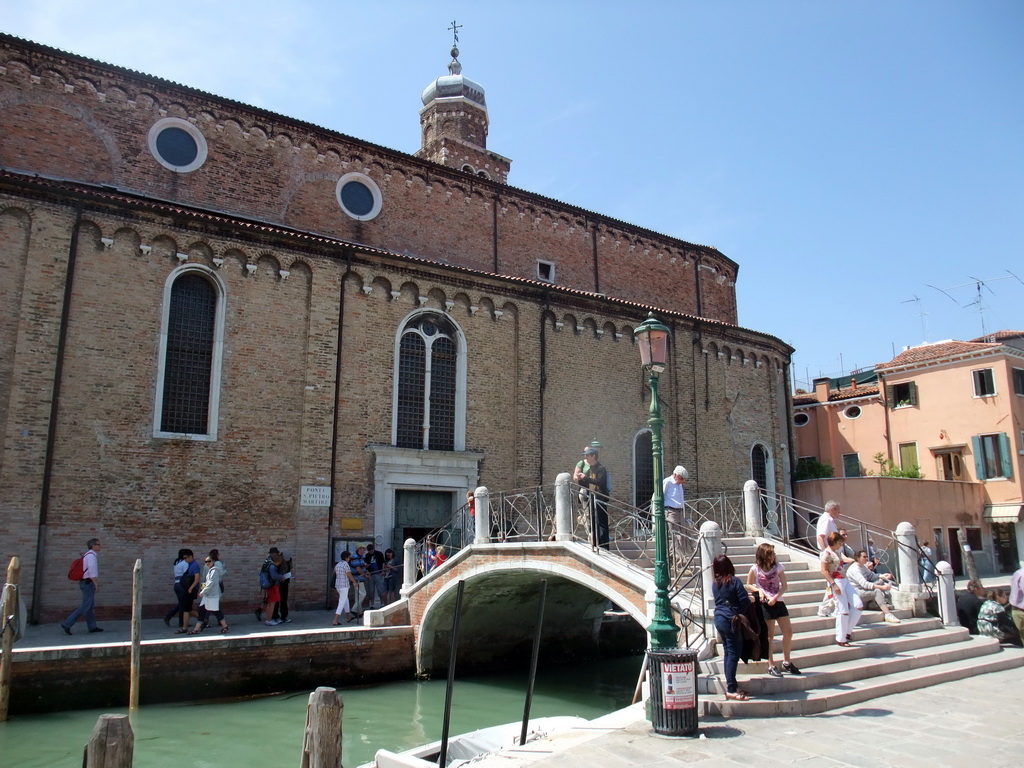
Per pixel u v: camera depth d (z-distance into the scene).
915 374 35.81
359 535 20.17
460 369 22.80
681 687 9.07
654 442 10.68
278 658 15.61
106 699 13.60
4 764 10.99
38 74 19.50
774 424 30.61
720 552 12.38
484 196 27.03
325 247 20.78
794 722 9.52
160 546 17.64
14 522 16.08
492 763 8.59
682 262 32.19
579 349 25.41
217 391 18.86
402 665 17.59
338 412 20.39
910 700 10.61
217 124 22.09
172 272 18.77
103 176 20.03
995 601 15.59
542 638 21.14
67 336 17.27
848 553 17.14
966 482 32.44
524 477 23.28
